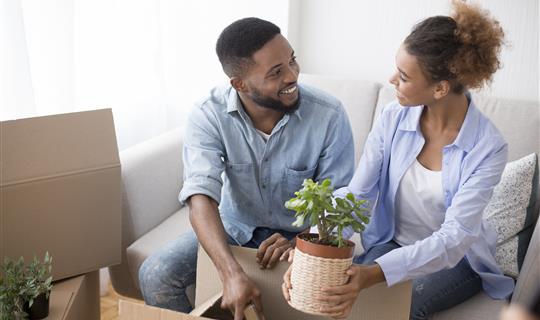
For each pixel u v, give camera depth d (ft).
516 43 7.49
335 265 3.91
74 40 6.68
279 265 4.66
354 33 8.48
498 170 4.83
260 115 5.47
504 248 5.79
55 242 5.03
